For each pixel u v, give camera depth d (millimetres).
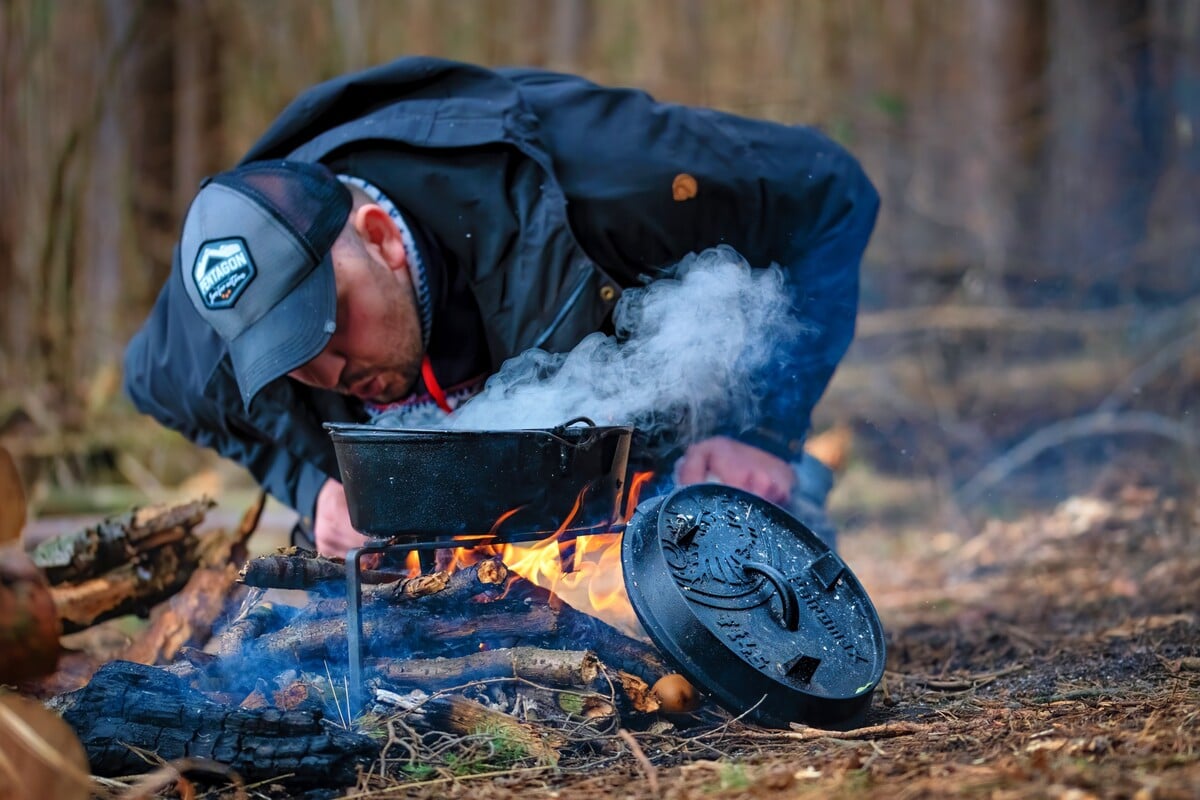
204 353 5305
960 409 12141
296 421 5383
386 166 4973
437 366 5023
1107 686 4562
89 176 12547
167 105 13227
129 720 3668
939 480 10969
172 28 13250
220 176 4602
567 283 4969
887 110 14727
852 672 4137
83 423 11680
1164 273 12781
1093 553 8125
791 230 5574
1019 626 6488
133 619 6965
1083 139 14406
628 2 16672
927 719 4199
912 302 13734
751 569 4191
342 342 4539
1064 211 14539
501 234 4945
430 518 3867
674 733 4047
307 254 4387
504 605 4180
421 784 3586
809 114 15141
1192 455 10055
